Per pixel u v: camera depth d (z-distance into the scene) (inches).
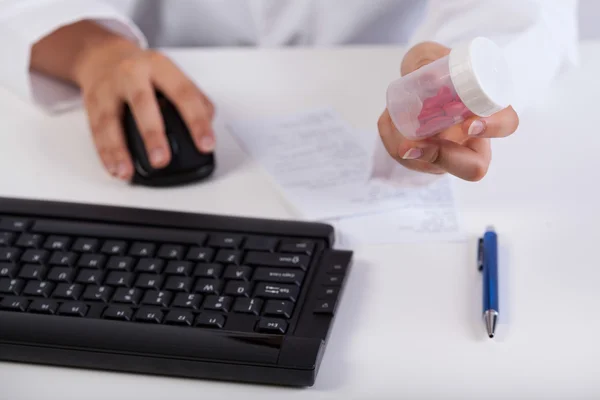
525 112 32.7
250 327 21.5
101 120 31.4
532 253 25.1
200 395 20.3
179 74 32.6
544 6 31.2
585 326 22.1
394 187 28.9
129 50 35.2
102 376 21.1
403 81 22.3
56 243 24.6
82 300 22.7
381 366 21.1
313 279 23.3
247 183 29.8
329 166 30.4
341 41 42.7
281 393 20.3
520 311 22.8
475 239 26.1
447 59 20.8
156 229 25.2
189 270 23.5
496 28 30.2
